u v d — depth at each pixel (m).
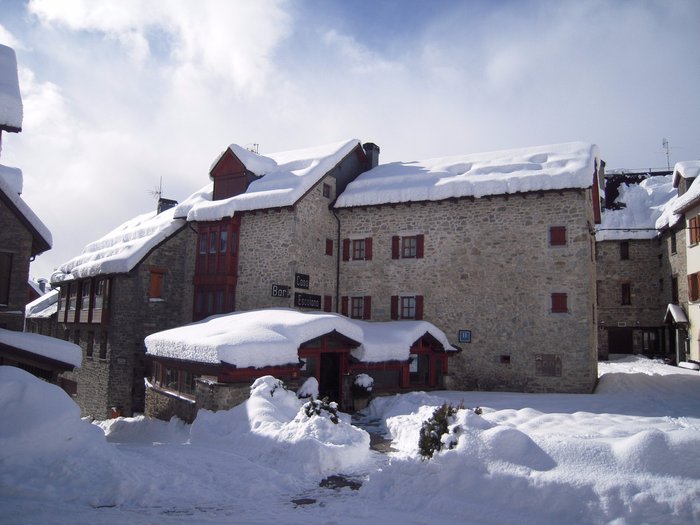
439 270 18.27
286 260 17.89
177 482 7.12
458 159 20.33
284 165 20.28
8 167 15.41
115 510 6.20
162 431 13.55
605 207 31.73
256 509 6.46
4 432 7.25
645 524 5.21
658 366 24.34
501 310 17.23
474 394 15.87
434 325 17.80
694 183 23.00
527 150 19.17
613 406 13.23
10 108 12.79
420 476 6.81
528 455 6.43
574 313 16.31
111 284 19.38
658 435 6.14
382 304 19.06
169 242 20.03
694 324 23.14
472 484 6.34
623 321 29.41
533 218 17.11
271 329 12.96
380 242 19.38
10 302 13.12
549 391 16.36
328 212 19.89
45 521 5.60
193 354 12.60
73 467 7.01
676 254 25.97
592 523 5.39
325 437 8.84
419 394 14.05
